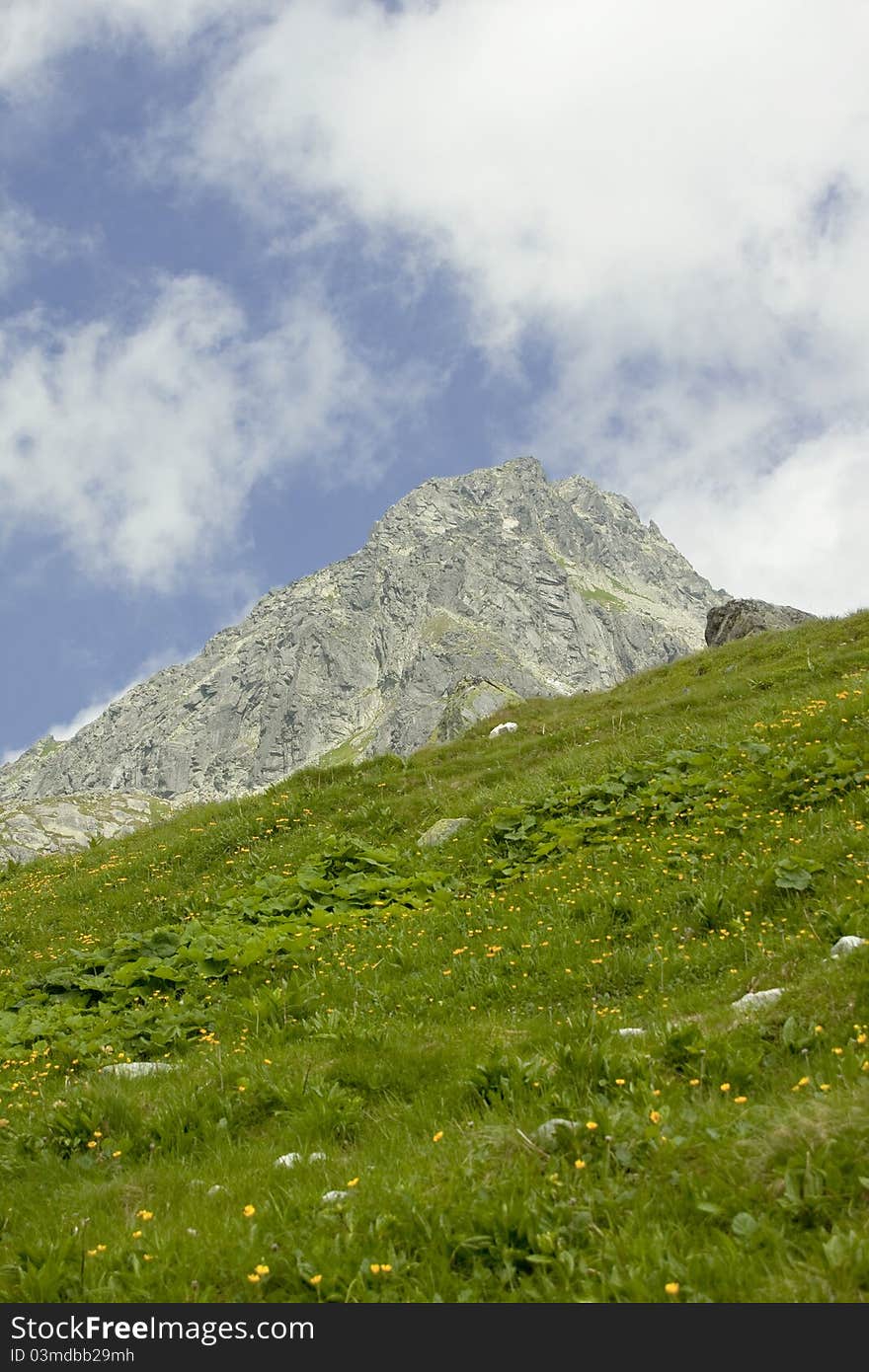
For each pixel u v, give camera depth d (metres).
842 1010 9.02
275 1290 6.31
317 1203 7.16
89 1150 9.45
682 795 19.89
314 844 25.20
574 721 36.97
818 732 21.31
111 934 22.72
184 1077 10.91
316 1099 9.54
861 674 28.42
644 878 15.29
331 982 14.15
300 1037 12.05
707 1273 5.59
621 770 23.22
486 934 14.96
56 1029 14.41
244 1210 7.18
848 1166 6.23
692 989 11.30
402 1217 6.64
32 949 23.11
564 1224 6.33
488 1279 5.99
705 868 15.07
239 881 24.03
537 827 21.20
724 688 33.34
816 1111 6.80
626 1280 5.64
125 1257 6.83
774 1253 5.66
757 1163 6.48
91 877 28.08
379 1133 8.81
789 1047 8.76
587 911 14.75
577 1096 8.42
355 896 19.44
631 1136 7.24
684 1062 8.95
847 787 17.31
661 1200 6.40
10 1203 8.43
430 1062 10.06
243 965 15.80
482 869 20.14
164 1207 7.81
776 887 13.48
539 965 13.11
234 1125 9.66
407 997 13.14
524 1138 7.41
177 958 16.61
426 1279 6.06
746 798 18.23
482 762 31.44
